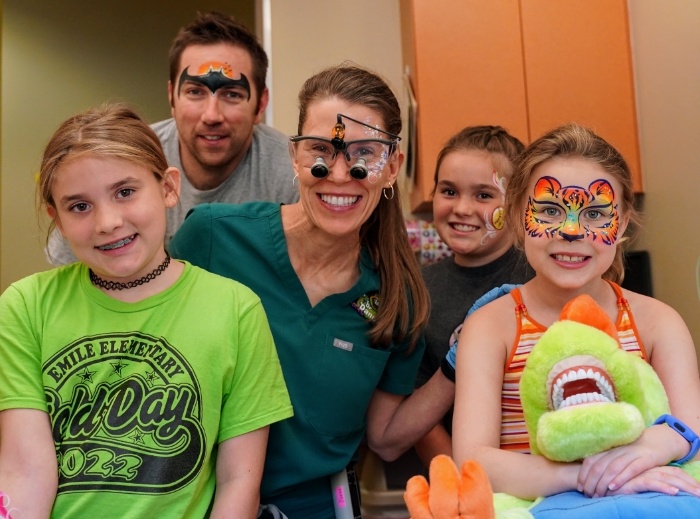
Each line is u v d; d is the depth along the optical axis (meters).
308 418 1.40
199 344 1.21
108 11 3.60
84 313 1.22
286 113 2.69
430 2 2.40
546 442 0.99
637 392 1.02
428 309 1.53
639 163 2.35
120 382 1.17
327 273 1.46
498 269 1.89
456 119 2.38
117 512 1.10
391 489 2.01
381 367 1.46
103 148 1.17
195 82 1.94
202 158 1.98
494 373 1.23
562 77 2.39
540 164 1.28
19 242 3.50
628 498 0.93
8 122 3.51
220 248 1.47
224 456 1.22
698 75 1.97
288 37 2.71
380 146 1.37
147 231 1.20
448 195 1.91
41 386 1.18
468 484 0.86
